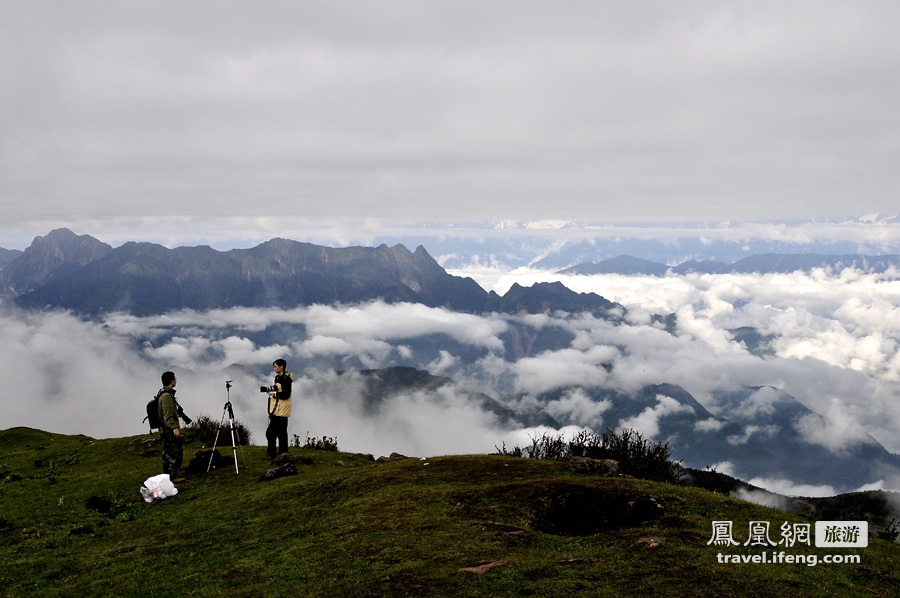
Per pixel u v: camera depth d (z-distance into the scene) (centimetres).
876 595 898
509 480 1595
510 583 898
